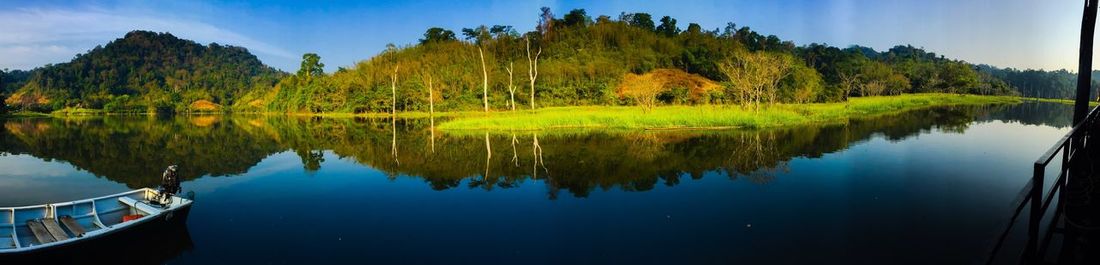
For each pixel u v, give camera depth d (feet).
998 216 27.94
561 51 251.19
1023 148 56.13
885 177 39.37
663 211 30.55
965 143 61.16
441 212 31.40
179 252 25.12
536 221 29.04
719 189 36.19
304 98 230.27
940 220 27.55
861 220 27.94
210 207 33.91
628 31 279.49
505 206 32.55
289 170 49.34
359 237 26.91
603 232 26.78
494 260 23.22
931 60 352.28
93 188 44.75
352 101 205.67
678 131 79.87
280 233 27.89
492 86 202.18
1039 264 17.26
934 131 76.48
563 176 42.86
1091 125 23.04
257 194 37.65
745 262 22.45
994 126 85.35
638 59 239.50
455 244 25.48
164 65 540.11
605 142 67.26
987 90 262.06
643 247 24.47
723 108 118.62
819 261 22.34
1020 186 35.58
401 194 36.70
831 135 71.31
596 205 32.32
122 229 23.98
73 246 22.53
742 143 63.31
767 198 33.22
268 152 66.49
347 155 60.85
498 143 69.62
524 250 24.41
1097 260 17.72
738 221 28.25
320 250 25.05
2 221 25.58
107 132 111.96
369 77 223.92
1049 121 97.25
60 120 185.37
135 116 230.07
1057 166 43.50
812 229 26.58
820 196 33.47
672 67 241.55
